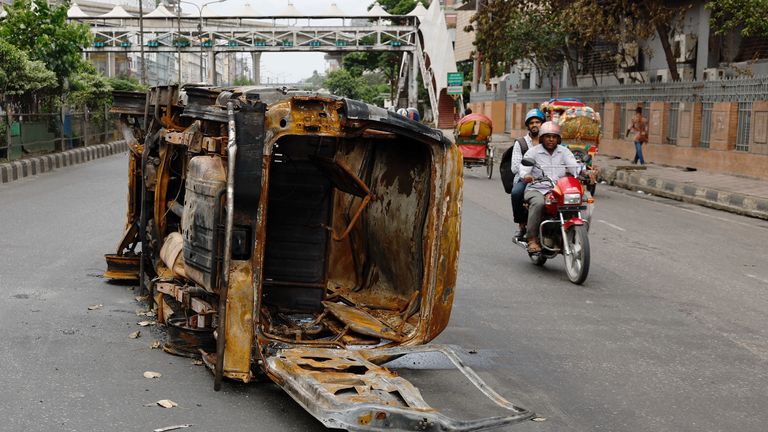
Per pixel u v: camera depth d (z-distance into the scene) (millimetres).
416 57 65562
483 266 10398
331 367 5039
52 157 24172
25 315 7211
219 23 82000
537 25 31219
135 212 8562
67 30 28391
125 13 65625
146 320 7152
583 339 7172
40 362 5930
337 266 7281
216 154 5523
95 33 65125
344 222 7234
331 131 5262
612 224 14812
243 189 5059
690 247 12469
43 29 27859
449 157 5719
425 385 5797
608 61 34406
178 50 62812
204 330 6012
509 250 11641
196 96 6145
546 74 41156
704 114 24375
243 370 5250
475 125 23188
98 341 6488
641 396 5723
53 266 9336
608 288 9359
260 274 5258
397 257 6629
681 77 28422
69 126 28875
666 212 17109
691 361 6605
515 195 10414
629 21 30406
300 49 65750
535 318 7867
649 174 22406
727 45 26703
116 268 8594
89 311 7430
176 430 4746
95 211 14133
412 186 6426
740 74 24359
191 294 6082
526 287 9258
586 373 6211
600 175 24094
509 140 40969
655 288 9430
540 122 10453
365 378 4852
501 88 48312
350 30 65562
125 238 8547
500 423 4551
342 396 4508
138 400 5211
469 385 5820
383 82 126000
